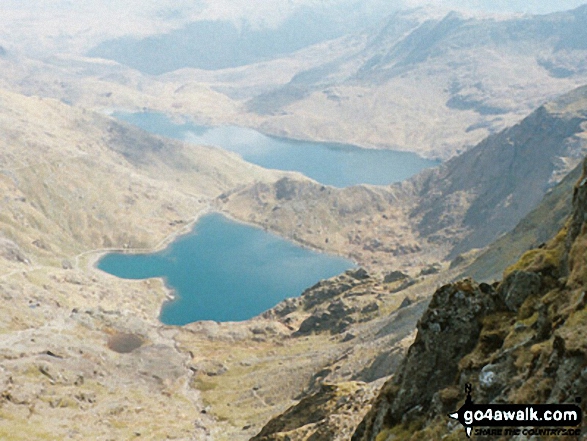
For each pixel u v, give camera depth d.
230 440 184.62
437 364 45.50
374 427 47.88
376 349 199.12
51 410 186.12
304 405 102.00
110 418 194.12
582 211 45.12
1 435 157.12
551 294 39.97
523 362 36.38
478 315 45.84
